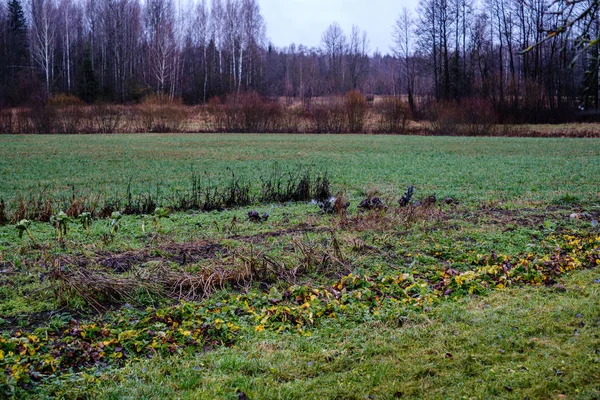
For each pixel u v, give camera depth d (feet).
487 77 209.77
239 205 46.68
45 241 32.27
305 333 19.22
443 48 254.06
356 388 15.46
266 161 84.17
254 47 262.06
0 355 16.26
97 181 63.26
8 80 237.45
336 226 35.42
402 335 18.74
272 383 15.84
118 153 95.76
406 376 16.12
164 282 23.70
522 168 72.33
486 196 49.62
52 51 244.63
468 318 20.04
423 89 291.38
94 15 280.72
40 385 15.42
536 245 30.19
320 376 16.22
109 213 41.01
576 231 33.55
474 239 32.09
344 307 21.24
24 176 67.15
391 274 25.59
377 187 56.03
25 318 20.56
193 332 19.15
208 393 15.20
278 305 21.59
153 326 19.49
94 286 22.16
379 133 159.43
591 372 15.72
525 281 24.48
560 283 23.93
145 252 29.32
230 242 31.55
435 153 96.73
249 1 257.34
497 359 16.94
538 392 14.94
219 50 257.75
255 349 17.92
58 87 244.42
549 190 52.60
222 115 163.02
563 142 120.06
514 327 19.12
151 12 273.75
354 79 310.65
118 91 241.96
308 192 49.70
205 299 22.62
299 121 167.02
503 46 199.31
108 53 268.00
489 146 111.45
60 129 149.18
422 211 38.29
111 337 18.65
